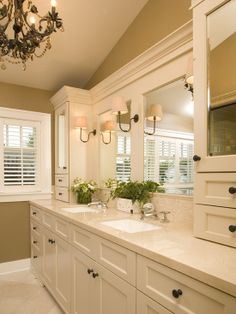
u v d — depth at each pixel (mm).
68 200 2842
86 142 2994
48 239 2334
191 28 1604
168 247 1092
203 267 854
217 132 1245
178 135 1796
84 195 2746
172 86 1856
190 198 1664
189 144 1698
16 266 2945
